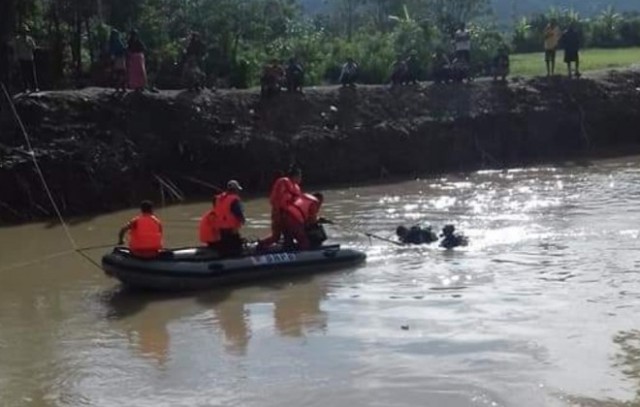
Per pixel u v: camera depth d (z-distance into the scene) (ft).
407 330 43.01
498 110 102.06
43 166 76.23
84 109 81.97
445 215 72.23
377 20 159.22
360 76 111.34
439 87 103.24
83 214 76.79
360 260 57.16
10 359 41.52
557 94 107.14
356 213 74.23
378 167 93.25
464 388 35.32
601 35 161.27
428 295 49.03
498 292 48.93
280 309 47.93
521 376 36.37
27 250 64.69
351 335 42.78
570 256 56.75
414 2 158.30
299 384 36.76
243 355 40.78
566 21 159.43
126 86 86.48
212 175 85.20
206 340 43.21
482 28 129.59
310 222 57.36
